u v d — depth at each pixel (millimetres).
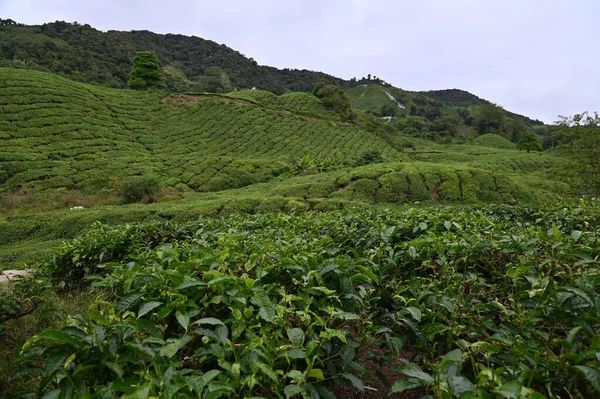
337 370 2043
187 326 1891
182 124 42375
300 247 3131
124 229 5234
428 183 16594
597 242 2975
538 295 2133
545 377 1617
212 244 3730
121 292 2730
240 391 1648
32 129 30109
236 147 38250
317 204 14070
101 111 38438
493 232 3650
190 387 1538
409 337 2402
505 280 2764
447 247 3070
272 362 1716
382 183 16516
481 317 2369
